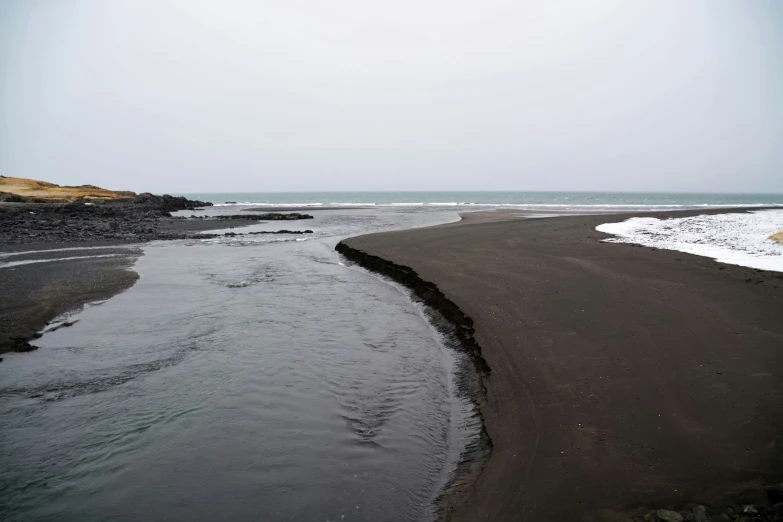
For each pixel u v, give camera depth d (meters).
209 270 16.78
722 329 7.16
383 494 4.47
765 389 5.22
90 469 4.88
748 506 3.40
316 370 7.55
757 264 11.98
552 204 75.00
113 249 22.53
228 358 8.02
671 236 18.95
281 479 4.70
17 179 60.81
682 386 5.53
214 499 4.40
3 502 4.36
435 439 5.52
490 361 7.13
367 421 5.93
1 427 5.70
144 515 4.18
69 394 6.61
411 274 13.91
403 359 8.11
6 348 8.33
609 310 8.62
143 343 8.77
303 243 25.97
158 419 5.91
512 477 4.32
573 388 5.84
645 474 4.04
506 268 13.28
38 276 14.56
